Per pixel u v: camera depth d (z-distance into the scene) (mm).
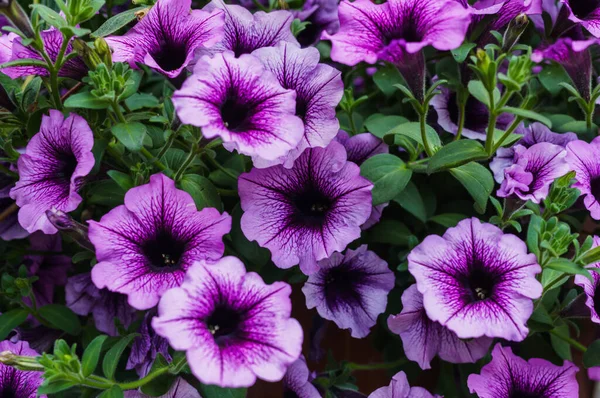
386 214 531
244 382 369
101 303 496
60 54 439
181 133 464
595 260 435
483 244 432
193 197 461
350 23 430
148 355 453
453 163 451
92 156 425
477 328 411
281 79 452
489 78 421
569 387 457
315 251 451
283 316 387
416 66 442
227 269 394
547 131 504
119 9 561
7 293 492
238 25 471
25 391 450
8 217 500
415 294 448
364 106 581
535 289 416
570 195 455
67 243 525
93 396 467
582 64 485
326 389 499
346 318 484
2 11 422
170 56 459
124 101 465
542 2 519
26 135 493
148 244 425
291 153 441
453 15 413
